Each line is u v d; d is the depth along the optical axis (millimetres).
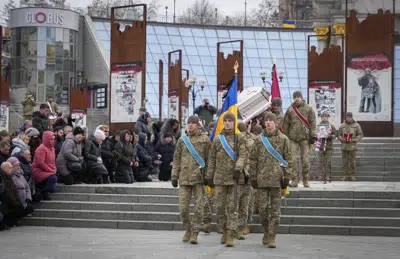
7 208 18344
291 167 14836
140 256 13422
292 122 20922
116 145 23438
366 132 31969
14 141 19750
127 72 27797
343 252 14328
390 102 31766
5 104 36969
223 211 15148
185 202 15414
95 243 15523
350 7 59438
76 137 21312
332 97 33125
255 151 14953
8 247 14820
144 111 27203
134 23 27750
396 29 60562
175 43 77188
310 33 79688
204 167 15297
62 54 70938
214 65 76812
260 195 15023
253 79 76500
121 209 19562
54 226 19359
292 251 14352
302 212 18594
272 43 78812
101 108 70938
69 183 21016
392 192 19016
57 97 70812
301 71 77312
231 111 16016
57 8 70750
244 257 13352
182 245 15125
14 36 71125
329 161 25516
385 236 17562
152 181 25359
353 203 18844
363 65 31906
